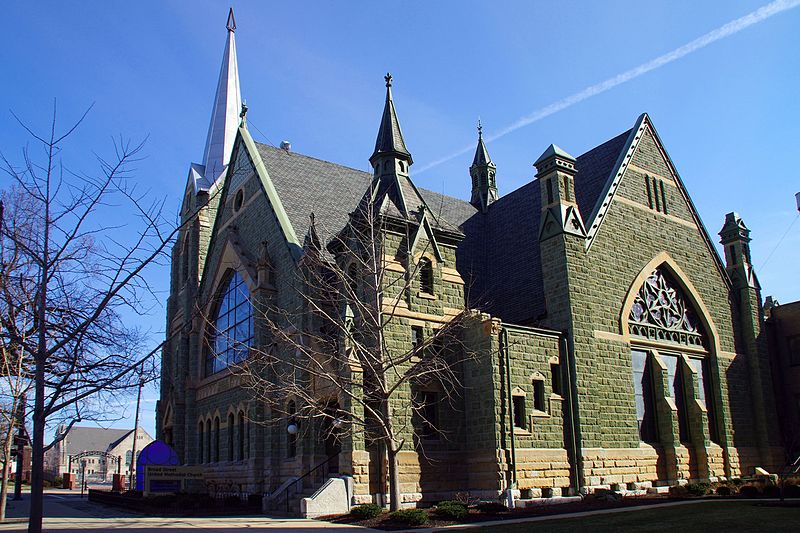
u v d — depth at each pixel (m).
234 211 42.03
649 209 39.62
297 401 31.34
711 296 41.88
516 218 42.84
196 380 43.97
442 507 24.50
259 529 21.69
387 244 31.16
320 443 30.22
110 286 14.49
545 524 21.34
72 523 25.17
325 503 26.33
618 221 37.50
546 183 35.88
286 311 32.81
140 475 41.75
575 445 31.70
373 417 28.06
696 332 40.41
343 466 27.86
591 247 35.47
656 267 38.94
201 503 30.83
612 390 33.94
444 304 32.44
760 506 24.95
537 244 38.69
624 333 35.47
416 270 28.17
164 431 47.94
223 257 41.09
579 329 33.31
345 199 41.00
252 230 39.12
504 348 30.80
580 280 34.19
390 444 24.88
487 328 30.70
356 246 31.14
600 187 38.88
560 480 30.89
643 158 40.47
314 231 31.89
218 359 41.53
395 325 30.14
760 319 43.62
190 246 50.38
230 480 36.22
